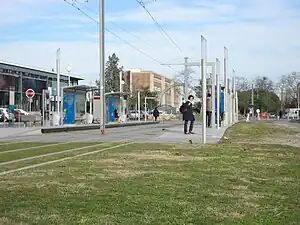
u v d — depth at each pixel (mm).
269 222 6859
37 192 8828
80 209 7473
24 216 6969
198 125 38906
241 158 14617
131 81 120062
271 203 8141
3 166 12586
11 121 46438
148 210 7469
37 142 21359
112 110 49375
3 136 26422
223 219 7000
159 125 44969
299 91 117000
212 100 31203
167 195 8672
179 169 12055
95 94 51719
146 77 127000
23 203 7844
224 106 40094
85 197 8406
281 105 118562
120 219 6883
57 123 40531
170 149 17359
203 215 7207
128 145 19266
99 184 9750
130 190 9102
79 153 16078
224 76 42281
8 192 8805
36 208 7488
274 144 20672
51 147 18594
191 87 80812
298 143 21797
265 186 9750
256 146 19234
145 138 23797
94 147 18484
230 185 9820
